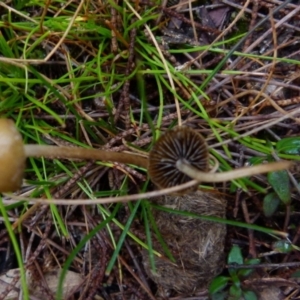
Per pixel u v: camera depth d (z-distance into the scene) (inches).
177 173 6.5
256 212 8.2
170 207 7.8
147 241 7.4
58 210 8.2
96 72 7.9
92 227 8.2
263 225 8.2
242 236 8.2
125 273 8.3
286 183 7.2
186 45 8.4
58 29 8.0
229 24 8.5
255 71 8.2
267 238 8.2
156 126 8.1
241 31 8.4
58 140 8.2
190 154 6.2
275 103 7.8
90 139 8.4
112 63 8.1
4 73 8.0
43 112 8.3
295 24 8.4
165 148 6.1
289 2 8.3
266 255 8.1
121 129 8.3
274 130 8.2
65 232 7.6
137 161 6.8
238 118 7.9
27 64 7.5
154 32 8.4
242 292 7.8
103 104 8.3
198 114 7.7
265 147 7.6
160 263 7.9
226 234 8.1
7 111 8.0
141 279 8.2
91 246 8.3
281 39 8.4
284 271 8.0
